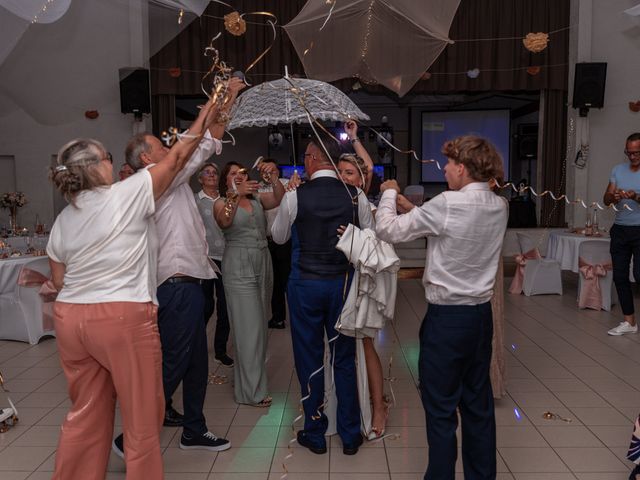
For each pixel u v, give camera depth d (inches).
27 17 110.3
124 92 306.0
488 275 83.3
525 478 99.2
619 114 332.8
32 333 190.4
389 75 212.1
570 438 114.8
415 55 198.8
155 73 330.6
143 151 97.0
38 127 328.8
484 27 336.5
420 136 549.3
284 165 494.6
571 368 159.0
